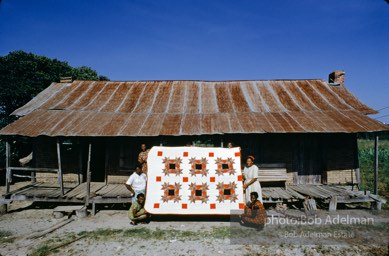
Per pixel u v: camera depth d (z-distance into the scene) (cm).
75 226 870
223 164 914
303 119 1121
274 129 1037
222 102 1315
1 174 1576
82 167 1261
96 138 1253
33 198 1018
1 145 1839
